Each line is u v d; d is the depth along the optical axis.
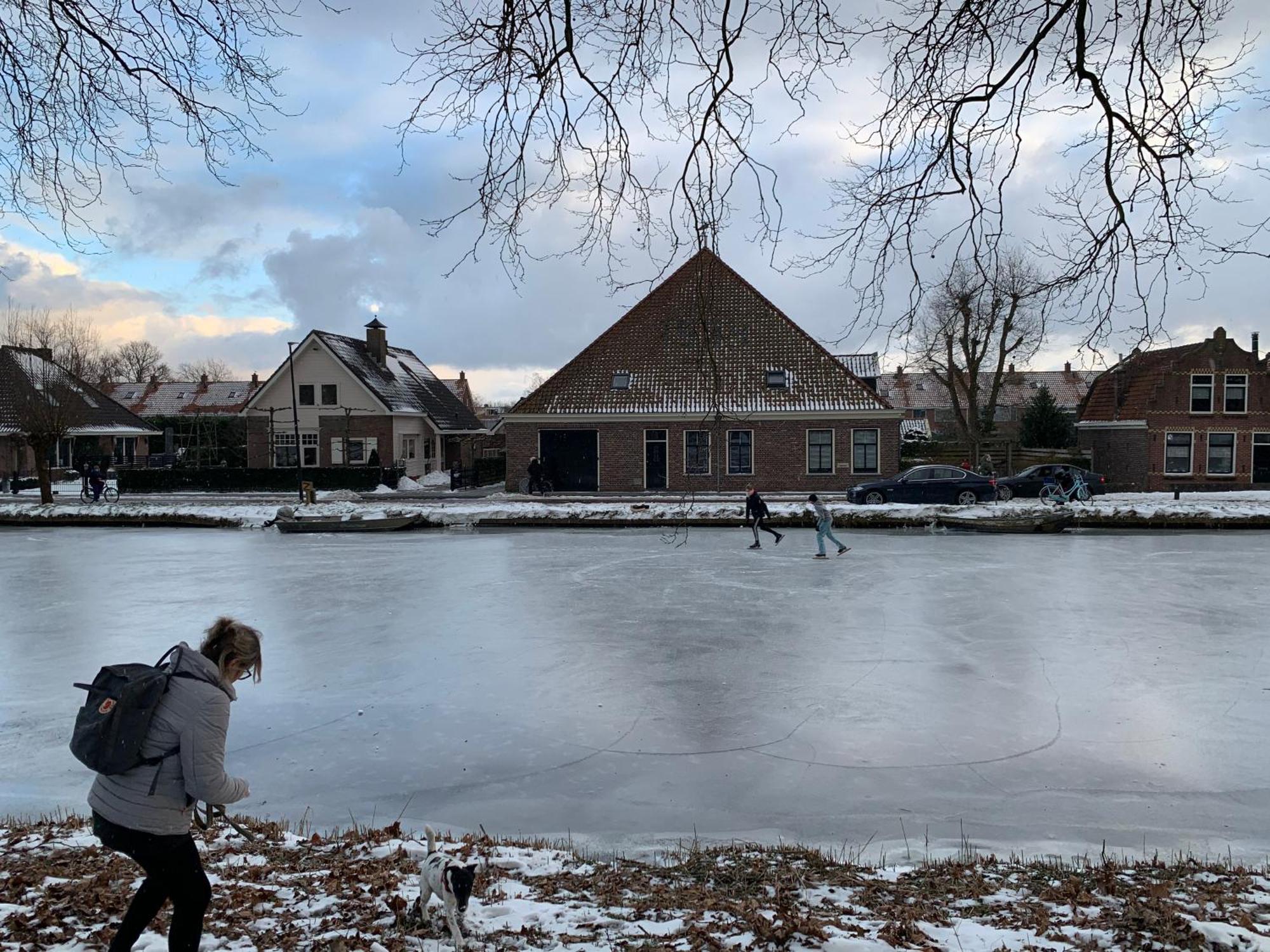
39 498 35.94
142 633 12.60
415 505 29.92
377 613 13.77
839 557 19.75
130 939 3.32
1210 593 14.95
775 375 35.09
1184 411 35.81
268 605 14.52
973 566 18.22
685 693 9.52
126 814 3.21
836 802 6.84
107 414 47.56
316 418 44.06
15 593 15.83
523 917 4.47
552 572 17.83
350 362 44.31
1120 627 12.38
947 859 5.72
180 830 3.32
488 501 31.95
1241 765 7.45
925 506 26.61
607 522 27.05
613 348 36.66
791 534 24.50
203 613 13.91
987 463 36.97
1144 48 4.45
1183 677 9.93
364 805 6.89
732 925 4.35
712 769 7.51
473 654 11.19
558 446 35.66
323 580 17.02
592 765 7.64
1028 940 4.15
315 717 8.91
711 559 19.72
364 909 4.53
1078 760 7.59
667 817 6.60
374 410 43.75
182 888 3.37
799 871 5.32
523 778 7.37
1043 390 43.81
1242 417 35.75
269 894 4.70
